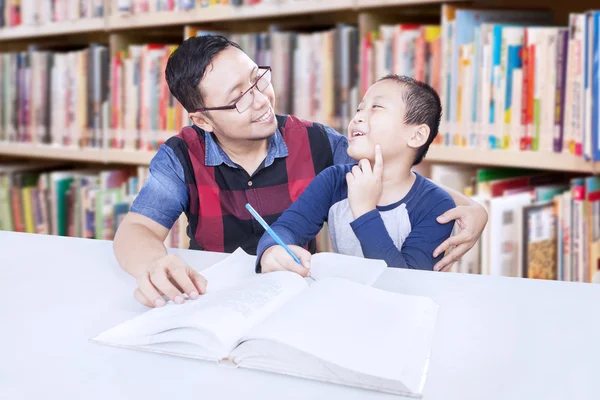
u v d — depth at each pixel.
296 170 1.36
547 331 0.69
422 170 1.92
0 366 0.61
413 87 1.13
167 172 1.30
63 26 2.61
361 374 0.56
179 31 2.61
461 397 0.55
